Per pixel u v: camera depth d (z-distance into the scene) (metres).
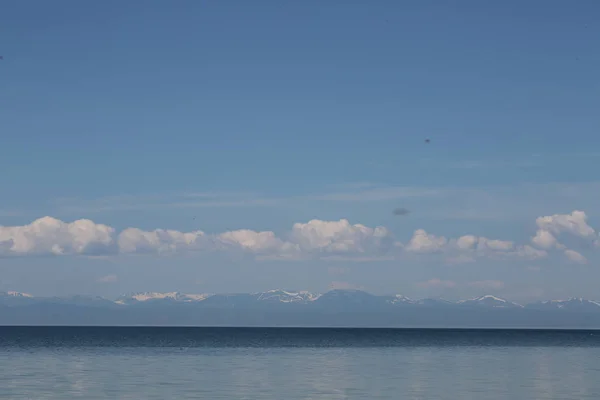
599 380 89.00
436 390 76.06
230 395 70.75
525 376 95.12
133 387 77.81
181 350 171.38
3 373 96.31
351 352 167.50
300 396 70.44
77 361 124.19
